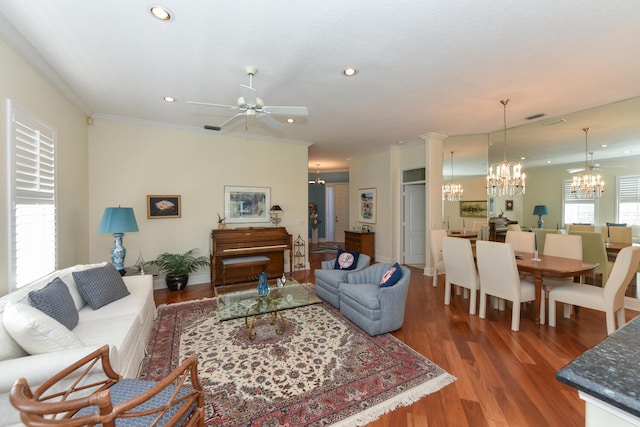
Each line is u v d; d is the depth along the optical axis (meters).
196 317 3.25
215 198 4.88
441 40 2.22
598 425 0.64
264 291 3.05
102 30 2.09
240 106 2.72
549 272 2.86
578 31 2.10
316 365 2.27
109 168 4.09
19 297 1.87
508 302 3.83
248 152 5.18
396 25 2.04
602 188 4.04
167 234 4.52
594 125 4.05
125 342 1.90
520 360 2.34
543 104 3.62
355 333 2.84
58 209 2.94
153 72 2.75
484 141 5.29
